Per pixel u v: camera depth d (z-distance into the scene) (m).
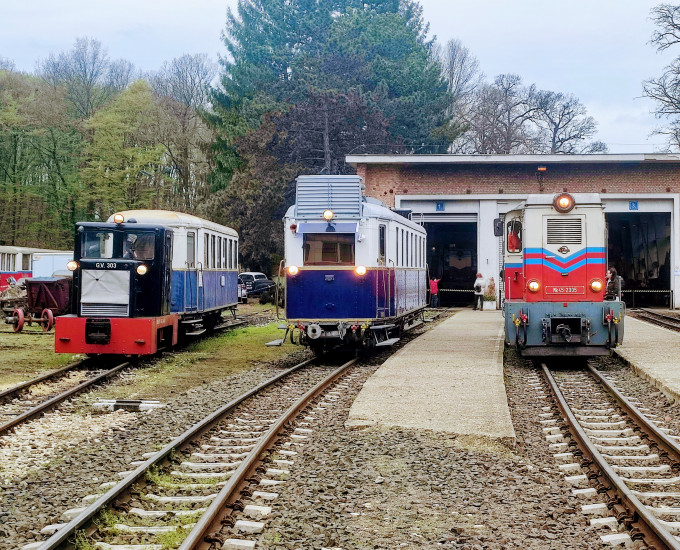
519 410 11.45
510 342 16.23
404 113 52.72
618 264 45.16
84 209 56.88
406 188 37.00
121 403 11.66
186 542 5.40
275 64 55.81
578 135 70.44
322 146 49.91
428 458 8.40
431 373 14.34
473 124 73.44
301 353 19.72
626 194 36.22
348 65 53.16
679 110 45.84
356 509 6.72
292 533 6.04
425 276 25.80
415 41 58.78
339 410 11.44
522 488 7.36
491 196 36.59
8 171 56.59
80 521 5.82
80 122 56.56
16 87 57.59
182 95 68.69
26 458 8.55
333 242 17.02
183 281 19.64
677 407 11.66
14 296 28.80
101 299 16.47
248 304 44.00
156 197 55.12
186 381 14.60
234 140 51.91
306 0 57.81
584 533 6.09
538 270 16.20
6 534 5.99
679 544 5.31
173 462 8.19
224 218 49.69
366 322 16.89
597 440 9.43
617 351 18.00
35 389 13.16
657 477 7.79
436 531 6.14
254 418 10.79
